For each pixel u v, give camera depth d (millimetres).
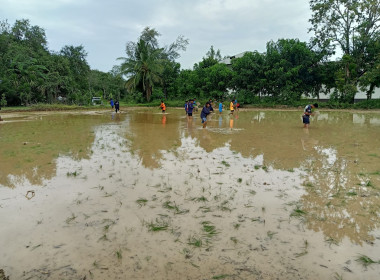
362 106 28656
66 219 3746
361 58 29703
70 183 5250
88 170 6125
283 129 13031
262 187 4945
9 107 35750
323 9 29328
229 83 36781
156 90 43375
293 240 3154
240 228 3439
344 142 9414
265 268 2654
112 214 3887
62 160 7070
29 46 44438
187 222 3615
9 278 2551
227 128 13586
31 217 3822
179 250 2973
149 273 2596
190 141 9867
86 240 3199
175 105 38594
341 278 2510
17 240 3219
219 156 7457
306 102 31953
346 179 5379
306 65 31391
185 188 4922
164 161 6910
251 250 2957
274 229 3414
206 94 39625
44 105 31984
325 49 31438
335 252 2916
